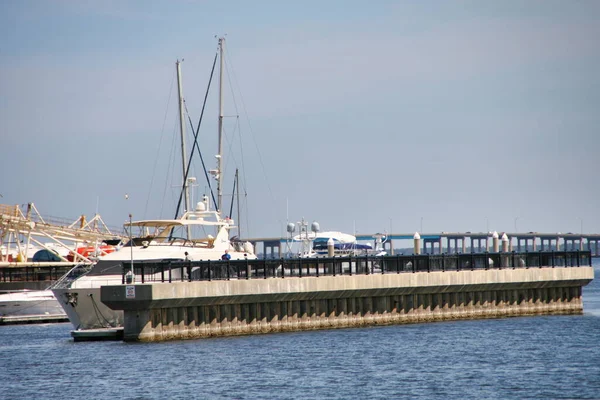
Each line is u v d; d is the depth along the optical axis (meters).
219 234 190.25
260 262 170.75
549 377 129.00
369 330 176.12
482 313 199.00
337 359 143.38
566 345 157.25
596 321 192.38
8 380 133.88
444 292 193.12
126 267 160.12
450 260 195.00
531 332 173.88
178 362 141.12
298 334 169.50
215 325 165.88
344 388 122.88
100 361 144.38
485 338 165.38
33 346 166.38
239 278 168.25
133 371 135.62
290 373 132.62
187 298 159.50
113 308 156.88
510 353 149.00
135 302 155.62
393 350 151.50
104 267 174.25
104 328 173.12
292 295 171.88
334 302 179.75
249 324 169.50
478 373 132.38
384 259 186.00
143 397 119.69
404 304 188.25
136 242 182.38
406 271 189.00
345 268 181.38
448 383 125.75
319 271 177.50
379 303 185.25
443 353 149.12
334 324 179.62
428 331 174.75
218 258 184.88
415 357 145.25
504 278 199.75
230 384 125.62
